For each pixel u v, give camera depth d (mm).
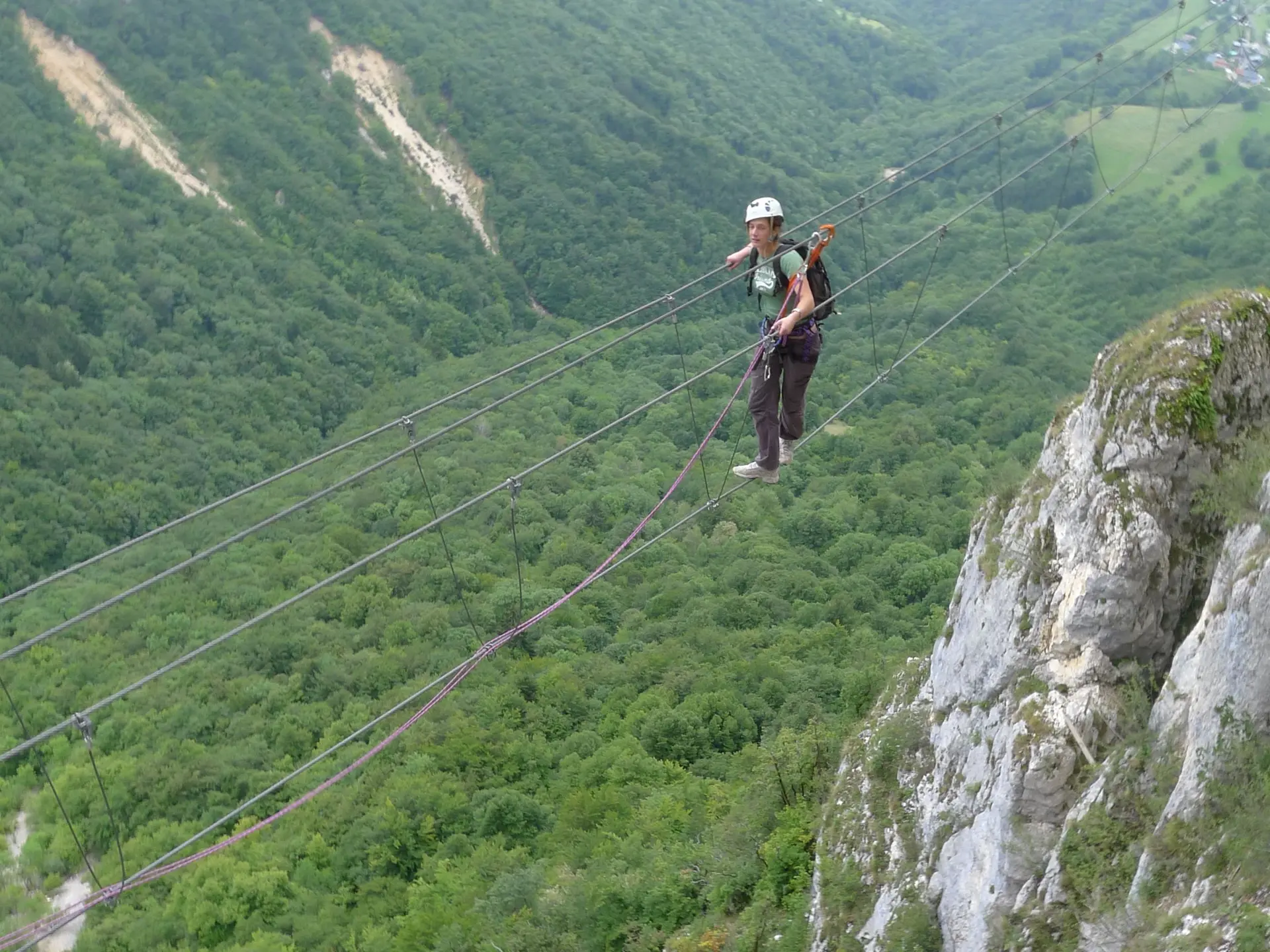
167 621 68000
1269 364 11180
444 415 103438
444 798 42906
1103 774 10289
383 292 143625
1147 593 10859
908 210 149750
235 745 53812
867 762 15164
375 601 66438
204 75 158750
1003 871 10836
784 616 55375
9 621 75688
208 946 41406
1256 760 8766
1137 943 8977
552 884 31484
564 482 82562
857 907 13805
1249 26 146500
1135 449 10875
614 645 54719
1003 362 94188
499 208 155125
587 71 176250
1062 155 138000
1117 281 109312
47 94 144875
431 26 174500
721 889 20469
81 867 48938
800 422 12867
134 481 98938
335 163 156625
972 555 14094
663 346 114000
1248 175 125062
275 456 112312
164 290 126312
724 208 152750
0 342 110500
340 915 39844
